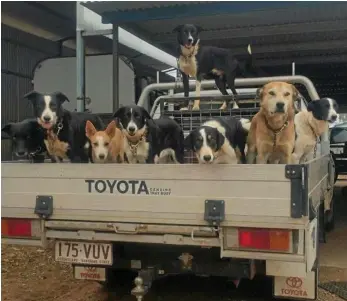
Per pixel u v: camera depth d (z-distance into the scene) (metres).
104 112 6.13
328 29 5.56
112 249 2.34
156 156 3.27
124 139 3.09
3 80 7.19
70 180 2.28
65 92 6.39
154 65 7.59
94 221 2.26
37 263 3.64
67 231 2.33
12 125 2.98
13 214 2.38
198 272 2.40
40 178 2.33
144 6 4.70
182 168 2.09
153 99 4.85
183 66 4.07
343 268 3.51
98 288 2.97
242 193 2.01
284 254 2.00
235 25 5.41
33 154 3.05
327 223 4.69
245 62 6.84
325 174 3.70
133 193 2.18
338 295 2.89
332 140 7.79
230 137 2.92
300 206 1.93
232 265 2.35
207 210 2.05
